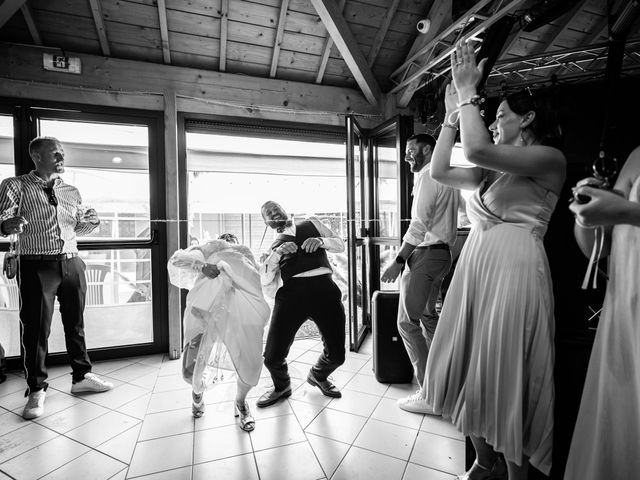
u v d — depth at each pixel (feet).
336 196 19.89
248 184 18.49
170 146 9.99
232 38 10.16
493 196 3.48
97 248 9.65
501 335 3.22
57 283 7.55
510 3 7.18
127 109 9.85
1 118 9.39
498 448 3.25
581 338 4.05
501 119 3.59
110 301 12.84
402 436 6.03
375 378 8.50
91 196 11.85
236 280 6.35
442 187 6.71
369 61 11.37
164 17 9.17
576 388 3.90
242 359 6.07
